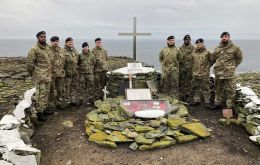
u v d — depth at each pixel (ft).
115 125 26.55
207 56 33.73
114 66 61.93
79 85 35.63
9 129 22.94
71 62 33.81
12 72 53.57
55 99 33.94
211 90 35.63
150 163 21.58
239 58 31.01
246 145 24.54
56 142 25.29
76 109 33.94
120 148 23.67
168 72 35.09
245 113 29.25
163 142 23.86
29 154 19.86
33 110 29.07
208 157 22.41
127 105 29.63
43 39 29.45
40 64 29.50
